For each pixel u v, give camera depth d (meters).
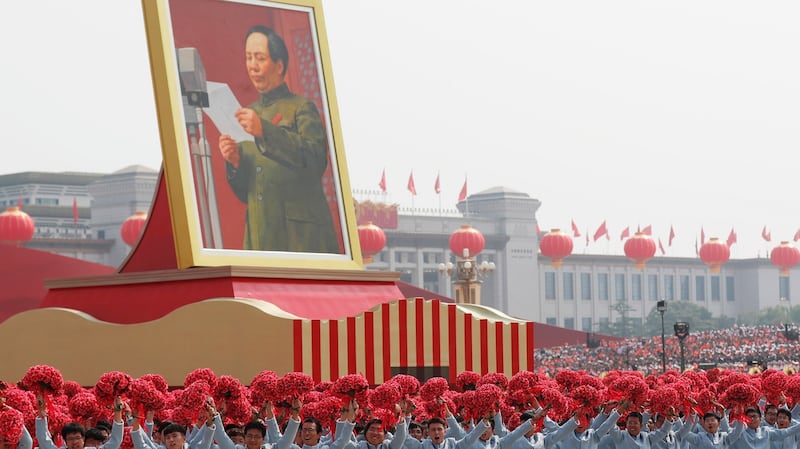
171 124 47.84
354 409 25.48
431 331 46.94
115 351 46.94
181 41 49.00
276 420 27.23
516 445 27.42
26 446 23.14
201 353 44.78
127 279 48.84
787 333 140.75
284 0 52.62
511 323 49.09
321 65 53.34
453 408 28.64
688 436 30.53
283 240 50.19
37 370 25.12
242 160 49.59
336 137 53.03
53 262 98.69
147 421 25.41
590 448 28.17
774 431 31.70
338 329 44.19
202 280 46.66
